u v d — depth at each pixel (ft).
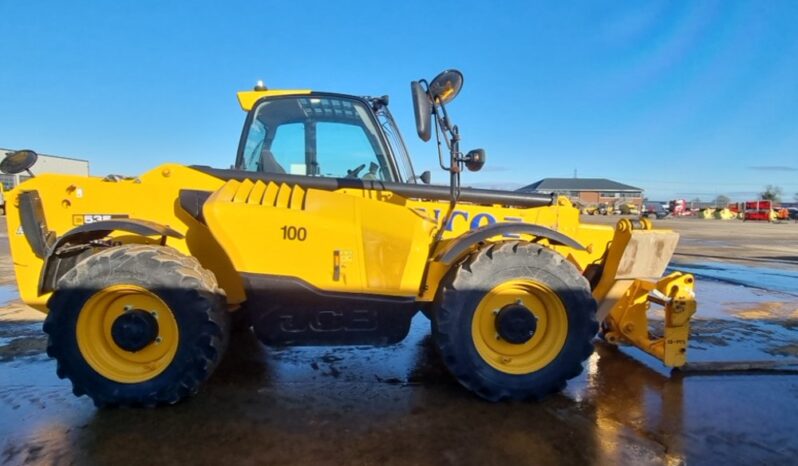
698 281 24.91
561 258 9.52
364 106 11.65
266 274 9.31
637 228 10.82
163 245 9.90
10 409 8.95
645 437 8.16
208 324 8.90
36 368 11.12
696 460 7.49
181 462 7.23
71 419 8.55
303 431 8.20
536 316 9.66
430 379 10.64
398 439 7.98
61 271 9.69
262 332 9.66
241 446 7.70
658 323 15.92
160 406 9.00
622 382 10.59
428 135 8.75
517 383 9.34
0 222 60.75
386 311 9.75
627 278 10.72
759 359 12.14
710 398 9.78
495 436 8.11
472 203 11.03
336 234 9.47
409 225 9.65
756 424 8.70
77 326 8.77
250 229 9.27
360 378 10.65
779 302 19.56
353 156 11.69
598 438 8.11
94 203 9.99
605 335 12.44
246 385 10.15
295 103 11.57
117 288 8.81
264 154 11.41
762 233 67.97
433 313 9.68
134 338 8.84
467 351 9.27
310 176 10.59
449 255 9.37
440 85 9.12
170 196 10.15
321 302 9.56
